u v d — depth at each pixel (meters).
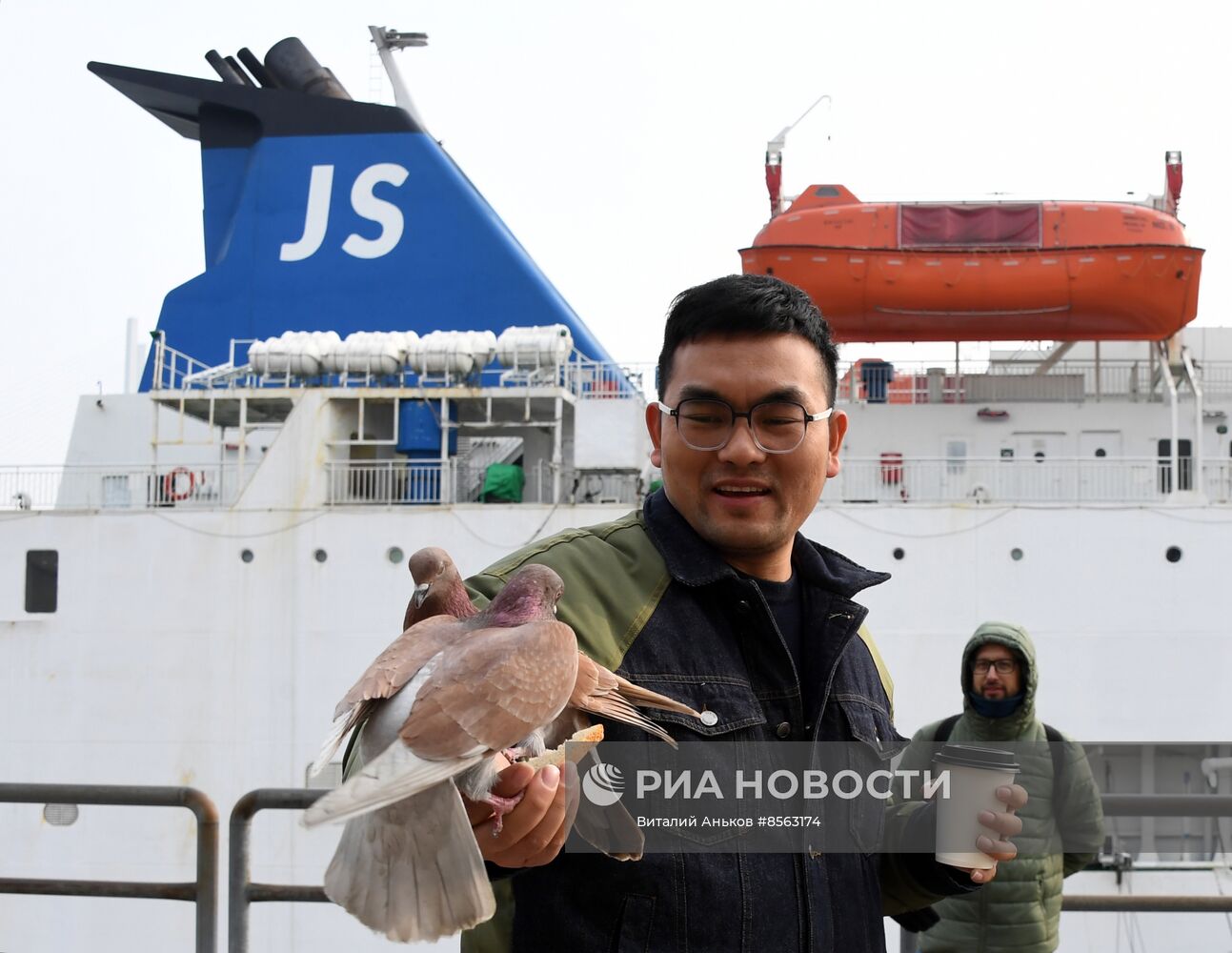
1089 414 16.97
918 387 18.69
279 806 4.69
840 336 17.84
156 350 16.36
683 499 2.61
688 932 2.29
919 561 13.73
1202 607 13.44
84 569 14.62
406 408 15.30
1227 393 16.84
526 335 15.10
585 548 2.57
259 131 18.64
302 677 14.22
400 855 1.54
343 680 14.16
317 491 14.84
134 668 14.41
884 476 16.80
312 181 17.77
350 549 14.36
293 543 14.45
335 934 13.30
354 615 14.27
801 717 2.55
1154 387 17.17
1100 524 13.61
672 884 2.30
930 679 13.59
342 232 17.64
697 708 2.40
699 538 2.60
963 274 16.81
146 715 14.32
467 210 17.53
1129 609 13.49
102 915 14.13
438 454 15.56
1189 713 13.33
